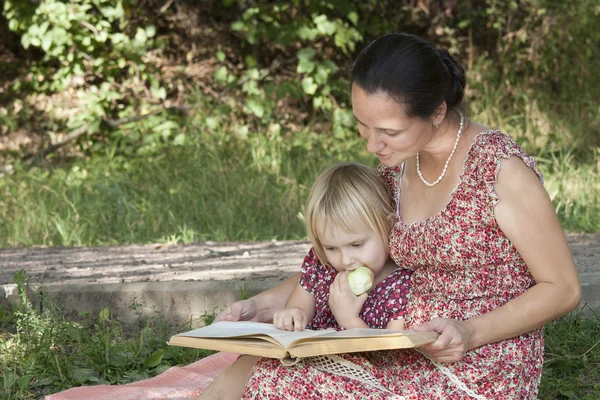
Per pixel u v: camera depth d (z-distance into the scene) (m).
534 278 3.09
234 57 12.20
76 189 8.88
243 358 3.44
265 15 10.90
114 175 9.59
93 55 11.43
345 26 11.08
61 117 11.32
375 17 12.09
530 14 12.19
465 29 12.71
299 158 9.71
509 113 11.59
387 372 3.12
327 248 3.49
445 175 3.15
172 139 10.64
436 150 3.13
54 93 11.66
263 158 9.66
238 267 5.72
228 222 7.86
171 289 5.06
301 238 7.55
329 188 3.43
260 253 6.32
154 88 11.26
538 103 11.54
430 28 12.46
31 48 12.01
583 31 11.89
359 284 3.36
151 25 11.30
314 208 3.45
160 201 8.54
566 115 11.31
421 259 3.23
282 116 11.57
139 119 10.98
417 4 12.45
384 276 3.52
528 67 12.21
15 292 5.15
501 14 12.38
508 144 3.06
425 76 2.91
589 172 9.23
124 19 11.67
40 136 11.13
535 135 10.68
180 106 11.27
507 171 3.03
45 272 5.69
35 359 4.31
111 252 6.54
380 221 3.39
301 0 11.53
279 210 8.11
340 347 2.88
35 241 7.59
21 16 10.83
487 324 3.00
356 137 11.02
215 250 6.50
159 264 5.93
